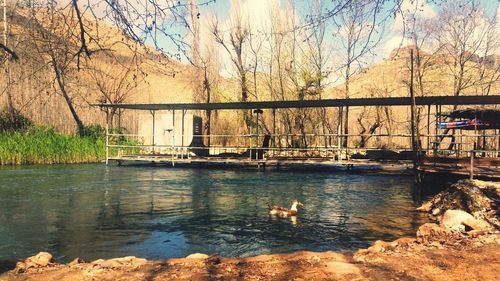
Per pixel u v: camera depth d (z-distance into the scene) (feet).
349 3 16.34
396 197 52.03
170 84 174.91
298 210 43.65
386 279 18.10
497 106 96.94
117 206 45.52
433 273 18.98
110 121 116.67
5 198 49.67
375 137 123.44
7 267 19.90
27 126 96.07
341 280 17.92
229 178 72.54
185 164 99.25
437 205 42.01
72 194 53.31
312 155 105.09
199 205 46.39
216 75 130.52
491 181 50.26
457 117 75.92
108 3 14.83
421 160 63.41
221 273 18.85
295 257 21.40
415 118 65.62
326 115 124.57
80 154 96.37
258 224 37.14
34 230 34.35
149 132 115.24
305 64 115.03
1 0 19.04
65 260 26.58
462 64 108.47
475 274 18.86
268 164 99.50
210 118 126.82
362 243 30.86
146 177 73.20
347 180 69.56
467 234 27.45
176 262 20.66
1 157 84.89
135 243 30.76
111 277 18.34
